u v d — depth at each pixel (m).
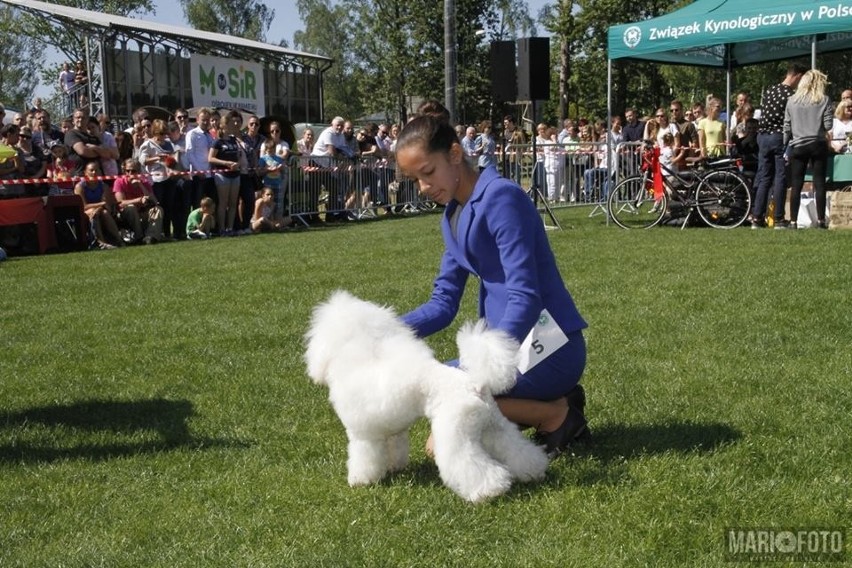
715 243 10.98
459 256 3.86
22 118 15.04
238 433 4.52
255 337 6.58
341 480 3.83
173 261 11.12
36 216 12.75
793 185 12.05
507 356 3.27
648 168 13.86
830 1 12.18
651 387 4.95
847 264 8.69
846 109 13.52
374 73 57.50
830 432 4.12
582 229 13.35
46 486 3.87
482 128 20.19
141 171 13.97
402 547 3.16
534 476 3.59
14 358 6.18
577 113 39.91
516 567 2.98
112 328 7.07
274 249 12.17
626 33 14.26
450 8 19.70
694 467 3.74
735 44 17.03
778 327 6.21
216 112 15.43
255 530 3.34
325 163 17.48
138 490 3.80
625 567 2.95
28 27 42.22
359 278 9.23
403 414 3.37
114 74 20.64
